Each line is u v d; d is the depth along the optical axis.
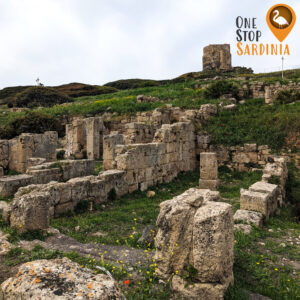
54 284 2.90
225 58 58.97
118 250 5.81
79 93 63.81
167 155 15.06
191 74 56.91
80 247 5.87
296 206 10.27
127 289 4.12
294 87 26.02
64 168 13.15
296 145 16.23
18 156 17.53
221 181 15.16
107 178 10.91
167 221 4.39
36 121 27.69
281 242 6.74
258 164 16.48
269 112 20.12
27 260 4.86
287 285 4.58
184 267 4.25
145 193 12.49
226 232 4.09
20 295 2.81
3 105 54.56
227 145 17.62
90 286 2.89
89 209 9.77
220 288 3.87
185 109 23.77
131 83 80.44
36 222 6.62
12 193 11.06
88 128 22.70
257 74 44.06
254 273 4.93
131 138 18.66
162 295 3.97
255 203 8.34
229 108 22.30
